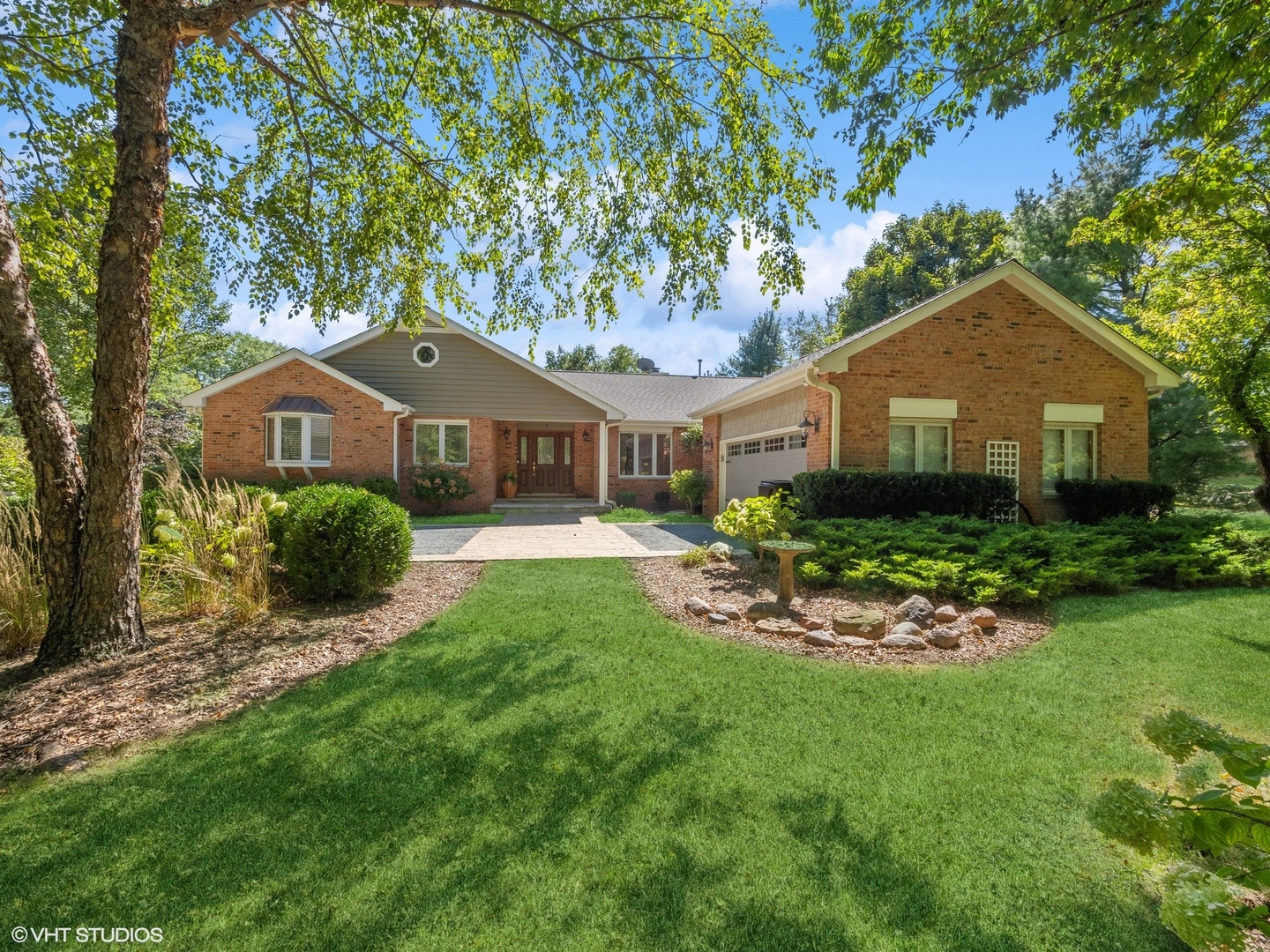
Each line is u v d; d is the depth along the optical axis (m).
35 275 6.93
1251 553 8.27
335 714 3.81
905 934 2.12
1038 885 2.35
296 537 6.28
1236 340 10.23
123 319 4.57
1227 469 16.50
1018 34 4.08
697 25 5.90
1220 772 3.22
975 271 26.36
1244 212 9.15
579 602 6.65
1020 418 10.84
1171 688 4.36
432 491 16.34
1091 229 10.56
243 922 2.15
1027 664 4.86
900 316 10.40
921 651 5.17
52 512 4.64
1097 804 1.76
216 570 5.97
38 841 2.59
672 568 8.65
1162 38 3.86
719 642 5.40
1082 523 10.59
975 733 3.63
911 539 7.64
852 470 9.73
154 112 4.56
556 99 6.82
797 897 2.28
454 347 17.25
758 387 12.92
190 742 3.45
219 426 14.96
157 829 2.67
